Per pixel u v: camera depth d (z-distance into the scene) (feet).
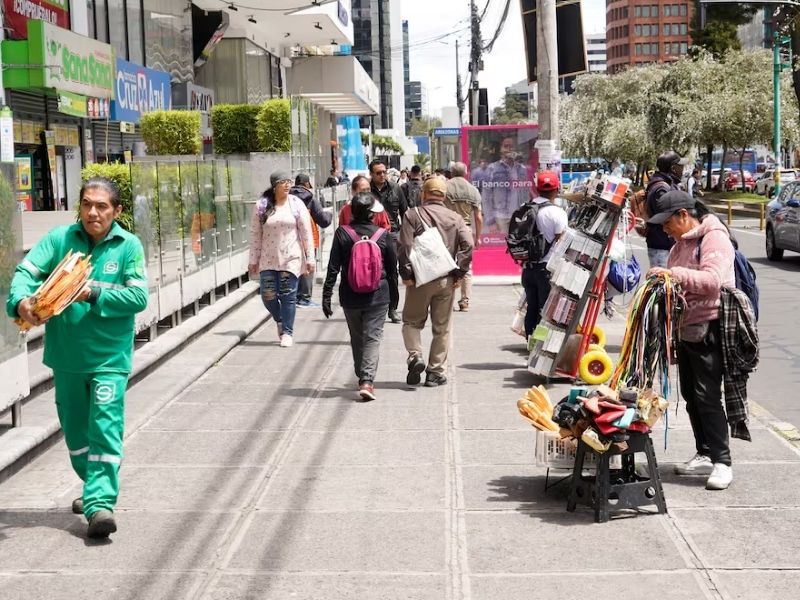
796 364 42.19
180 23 106.32
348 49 206.59
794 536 21.39
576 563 20.03
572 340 35.81
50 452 28.68
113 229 21.99
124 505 23.99
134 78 81.51
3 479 25.81
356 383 38.24
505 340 47.11
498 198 68.69
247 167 65.10
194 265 49.96
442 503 23.86
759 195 209.97
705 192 224.12
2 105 52.65
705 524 22.22
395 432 30.66
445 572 19.65
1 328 27.12
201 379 39.09
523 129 67.77
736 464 26.86
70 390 22.12
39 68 61.72
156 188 43.52
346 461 27.55
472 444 29.17
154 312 42.75
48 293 20.52
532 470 26.53
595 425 22.39
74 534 22.03
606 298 41.86
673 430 30.58
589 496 23.45
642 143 221.66
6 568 20.12
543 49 60.44
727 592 18.49
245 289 62.13
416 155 424.46
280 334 46.68
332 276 35.35
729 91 208.33
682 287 24.18
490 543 21.21
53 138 74.33
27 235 52.70
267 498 24.40
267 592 18.74
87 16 80.02
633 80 258.78
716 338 24.58
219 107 77.61
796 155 232.12
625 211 38.93
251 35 130.41
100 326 21.63
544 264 39.19
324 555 20.59
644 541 21.22
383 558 20.42
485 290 66.08
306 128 83.20
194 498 24.47
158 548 21.11
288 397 35.76
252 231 46.19
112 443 21.77
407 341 37.22
